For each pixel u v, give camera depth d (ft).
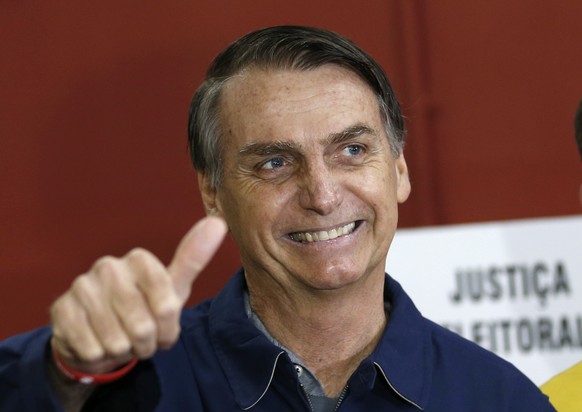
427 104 24.30
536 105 23.91
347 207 12.93
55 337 9.46
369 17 24.79
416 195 24.17
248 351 13.21
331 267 12.89
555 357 20.02
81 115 25.20
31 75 25.39
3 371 10.75
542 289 20.20
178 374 13.50
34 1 25.55
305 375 13.43
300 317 13.39
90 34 25.43
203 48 25.17
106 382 10.05
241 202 13.28
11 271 24.71
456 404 13.28
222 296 14.15
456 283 20.36
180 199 24.79
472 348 13.88
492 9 24.30
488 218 23.85
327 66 13.12
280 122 12.85
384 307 14.33
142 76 25.25
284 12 25.07
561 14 24.02
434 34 24.47
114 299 8.61
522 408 13.37
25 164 25.09
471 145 24.09
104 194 24.94
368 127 13.08
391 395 13.15
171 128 25.02
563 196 23.58
